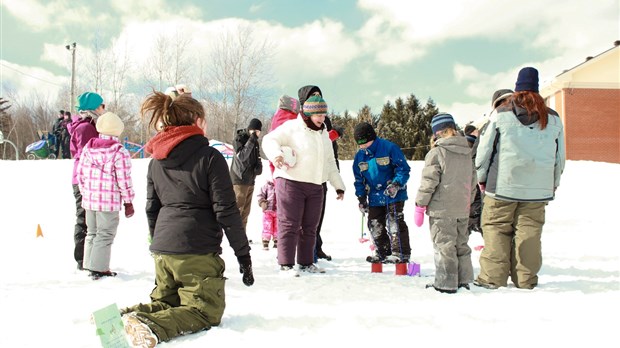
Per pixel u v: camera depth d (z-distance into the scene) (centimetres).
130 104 3978
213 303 296
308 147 480
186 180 293
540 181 409
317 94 517
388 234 537
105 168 460
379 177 536
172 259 292
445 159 407
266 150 470
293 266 475
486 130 427
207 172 292
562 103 2595
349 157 4403
